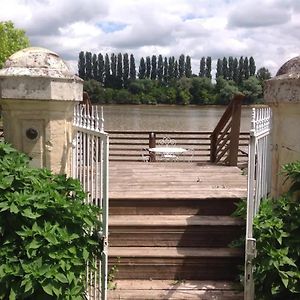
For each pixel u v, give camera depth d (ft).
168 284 14.07
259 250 11.57
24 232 10.21
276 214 11.98
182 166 24.95
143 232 15.17
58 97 11.77
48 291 9.91
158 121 70.64
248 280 11.87
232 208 16.25
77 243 11.02
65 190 11.53
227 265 14.40
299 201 12.20
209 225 15.10
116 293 13.42
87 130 12.66
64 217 10.82
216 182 19.56
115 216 15.99
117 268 14.34
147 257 14.34
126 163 26.27
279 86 12.32
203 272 14.42
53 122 12.16
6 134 12.42
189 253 14.48
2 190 10.41
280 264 10.98
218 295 13.38
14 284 10.12
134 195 16.44
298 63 12.23
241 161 30.32
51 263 10.24
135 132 33.99
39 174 11.34
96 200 12.70
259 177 12.97
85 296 11.97
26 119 12.10
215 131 27.99
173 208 16.24
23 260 10.16
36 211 10.43
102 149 12.30
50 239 10.21
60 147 12.35
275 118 13.17
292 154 12.53
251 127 11.80
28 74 11.47
